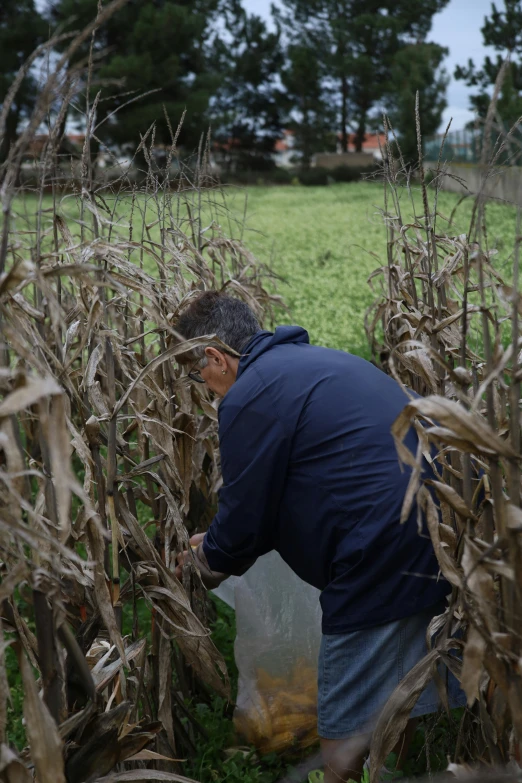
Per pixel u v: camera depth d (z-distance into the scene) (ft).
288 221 65.87
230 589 10.22
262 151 184.55
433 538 6.27
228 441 8.02
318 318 28.12
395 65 141.49
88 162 7.57
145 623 11.68
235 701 10.40
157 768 8.36
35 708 5.25
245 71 179.93
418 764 8.82
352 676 7.81
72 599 7.38
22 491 5.62
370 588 7.61
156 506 9.16
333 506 7.64
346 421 7.68
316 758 9.34
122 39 105.60
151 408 8.39
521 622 5.88
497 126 5.61
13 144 4.93
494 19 109.09
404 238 10.28
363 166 144.66
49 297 5.23
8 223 5.04
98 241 7.10
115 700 7.23
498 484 5.71
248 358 8.28
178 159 11.12
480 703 6.61
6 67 87.30
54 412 4.68
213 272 12.22
